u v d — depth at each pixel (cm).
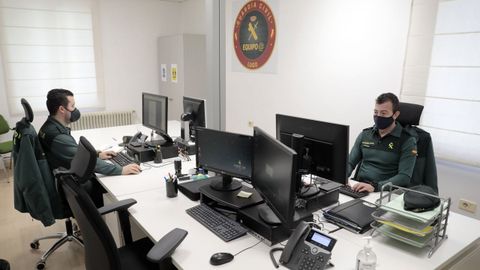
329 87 356
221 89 291
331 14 343
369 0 309
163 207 193
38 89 493
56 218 245
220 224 169
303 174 195
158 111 294
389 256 145
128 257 178
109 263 139
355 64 329
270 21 411
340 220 171
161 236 160
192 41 519
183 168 263
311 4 361
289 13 387
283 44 400
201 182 220
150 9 573
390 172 238
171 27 601
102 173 241
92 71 530
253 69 449
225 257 139
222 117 296
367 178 244
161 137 327
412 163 226
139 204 197
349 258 143
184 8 594
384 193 191
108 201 243
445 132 276
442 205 150
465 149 267
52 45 491
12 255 268
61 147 243
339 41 339
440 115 278
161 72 586
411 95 292
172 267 155
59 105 248
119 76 561
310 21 364
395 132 236
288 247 139
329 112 361
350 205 185
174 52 536
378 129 240
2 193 394
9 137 478
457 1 256
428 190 179
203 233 163
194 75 530
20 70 475
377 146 243
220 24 279
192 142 305
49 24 484
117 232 221
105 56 542
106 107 558
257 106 453
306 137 194
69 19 498
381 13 302
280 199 148
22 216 336
